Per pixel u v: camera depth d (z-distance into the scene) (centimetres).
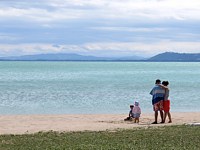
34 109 3922
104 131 2175
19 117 3078
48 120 2889
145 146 1712
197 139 1884
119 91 6134
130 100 4819
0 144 1788
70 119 2967
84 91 6072
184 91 6350
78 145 1734
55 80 9094
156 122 2642
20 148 1688
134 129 2244
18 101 4603
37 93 5641
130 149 1655
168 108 2659
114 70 17638
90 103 4478
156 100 2644
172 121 2786
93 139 1891
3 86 7012
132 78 10312
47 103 4434
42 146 1725
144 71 16725
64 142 1817
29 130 2309
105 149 1645
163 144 1759
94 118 3044
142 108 4050
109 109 3969
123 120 2889
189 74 13600
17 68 19975
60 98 4978
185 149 1658
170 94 5766
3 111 3753
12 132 2225
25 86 7050
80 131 2189
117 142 1808
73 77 10638
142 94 5644
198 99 5091
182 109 4078
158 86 2659
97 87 6950
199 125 2430
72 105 4275
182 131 2133
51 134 2066
